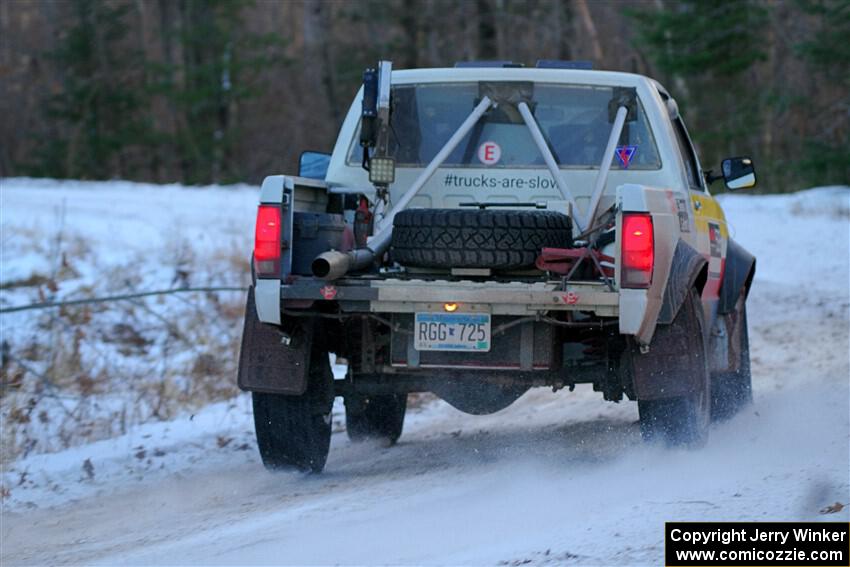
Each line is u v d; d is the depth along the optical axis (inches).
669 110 1307.8
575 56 7288.4
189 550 864.9
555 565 702.5
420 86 1245.7
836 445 1058.7
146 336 2208.4
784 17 6678.2
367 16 7859.3
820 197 4788.4
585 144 1212.5
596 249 1024.2
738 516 775.1
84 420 1537.9
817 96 6569.9
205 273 2736.2
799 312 2337.6
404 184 1213.7
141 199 4827.8
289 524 923.4
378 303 1010.1
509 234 1016.9
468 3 7406.5
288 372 1058.1
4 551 941.8
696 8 6643.7
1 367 1798.7
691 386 1016.9
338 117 7637.8
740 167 1362.0
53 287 2244.1
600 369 1081.4
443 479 1074.7
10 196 4822.8
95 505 1106.1
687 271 1026.7
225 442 1379.2
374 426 1370.6
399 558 771.4
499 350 1042.1
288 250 1031.6
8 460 1311.5
